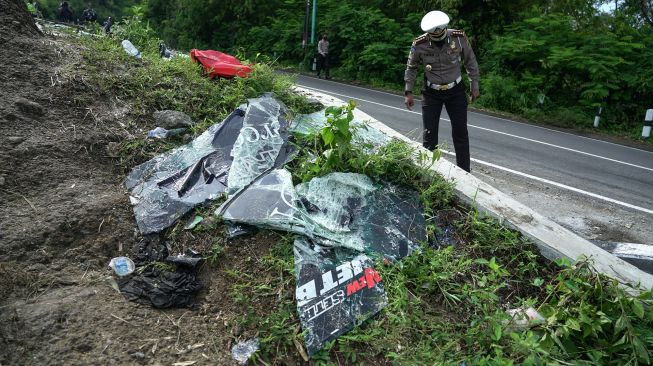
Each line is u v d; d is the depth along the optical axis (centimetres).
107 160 371
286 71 1997
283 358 250
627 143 1103
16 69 416
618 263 337
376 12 1966
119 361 230
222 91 478
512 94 1398
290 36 2275
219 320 265
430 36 470
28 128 365
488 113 1339
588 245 350
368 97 1380
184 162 375
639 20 1705
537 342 266
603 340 276
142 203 333
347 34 1912
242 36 2525
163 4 2939
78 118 397
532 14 1627
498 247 337
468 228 350
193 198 339
